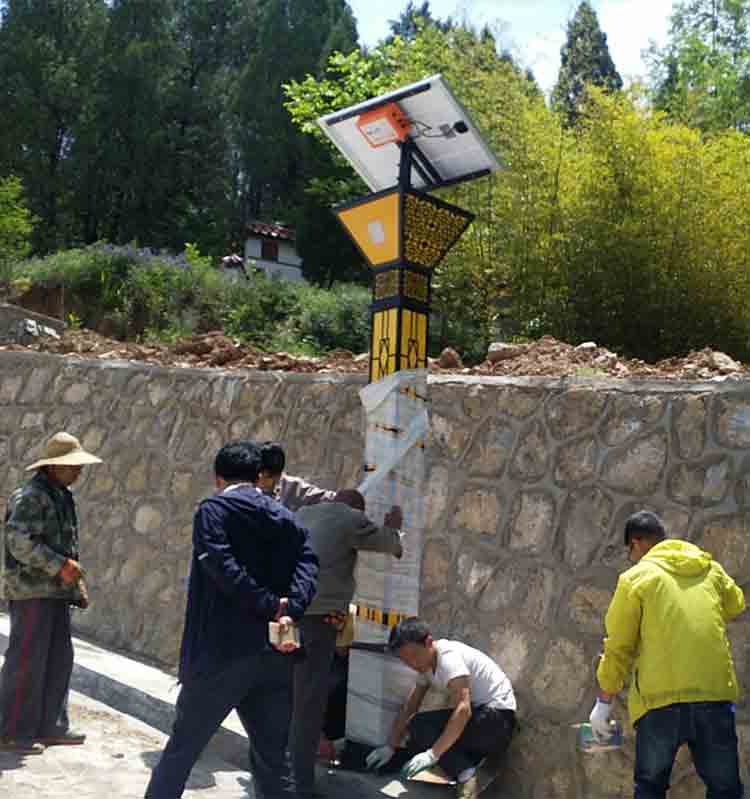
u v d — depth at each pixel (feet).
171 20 148.25
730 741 14.29
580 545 18.69
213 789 17.92
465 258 44.96
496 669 18.33
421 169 19.81
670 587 14.58
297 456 25.26
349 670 19.34
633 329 39.81
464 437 21.22
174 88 136.36
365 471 19.53
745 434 17.03
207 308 62.75
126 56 130.11
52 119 128.16
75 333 42.73
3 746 18.70
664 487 17.78
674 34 75.97
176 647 26.30
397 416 19.16
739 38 73.61
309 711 17.21
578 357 27.66
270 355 33.09
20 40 129.70
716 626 14.49
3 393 35.50
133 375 31.17
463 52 51.65
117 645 27.96
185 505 27.81
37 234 119.03
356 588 19.39
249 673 14.21
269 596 14.11
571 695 18.02
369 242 19.80
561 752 17.80
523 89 48.16
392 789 17.98
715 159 41.98
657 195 39.50
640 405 18.54
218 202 133.39
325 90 55.52
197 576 14.58
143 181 127.54
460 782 17.60
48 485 19.29
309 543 16.17
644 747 14.40
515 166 42.68
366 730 18.90
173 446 28.86
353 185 77.61
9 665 18.90
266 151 136.46
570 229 41.14
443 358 28.35
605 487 18.62
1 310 40.83
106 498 30.30
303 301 62.59
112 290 63.10
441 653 17.90
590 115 42.06
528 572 19.34
